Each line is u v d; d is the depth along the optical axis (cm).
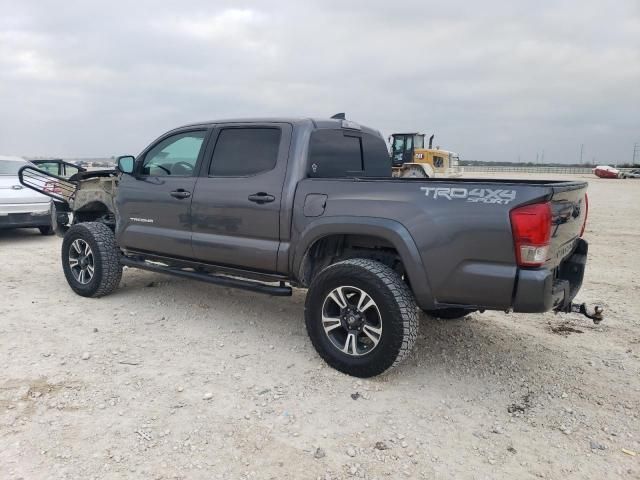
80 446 292
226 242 456
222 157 472
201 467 277
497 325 513
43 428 308
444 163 2542
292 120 439
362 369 375
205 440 302
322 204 397
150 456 285
